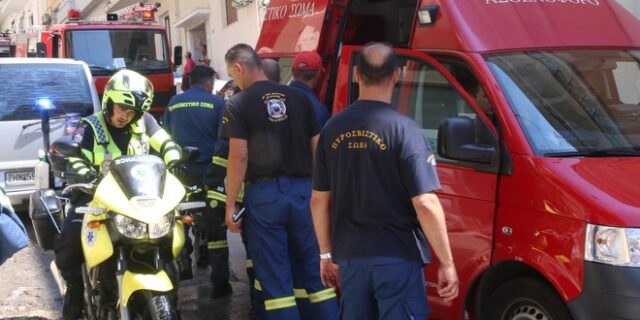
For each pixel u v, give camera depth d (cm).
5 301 579
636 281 329
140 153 427
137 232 363
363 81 334
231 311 552
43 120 599
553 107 413
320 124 475
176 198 377
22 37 1714
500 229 386
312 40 600
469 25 445
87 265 414
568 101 421
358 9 613
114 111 410
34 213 443
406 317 324
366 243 327
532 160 377
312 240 454
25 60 819
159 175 381
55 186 594
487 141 402
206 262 664
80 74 841
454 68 447
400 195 325
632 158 390
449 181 418
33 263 686
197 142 603
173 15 2259
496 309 394
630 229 333
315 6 612
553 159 378
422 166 316
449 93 443
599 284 335
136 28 1316
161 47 1330
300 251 455
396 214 325
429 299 436
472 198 403
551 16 471
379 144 322
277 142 441
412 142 319
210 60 1869
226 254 574
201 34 2108
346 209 334
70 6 2814
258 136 439
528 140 387
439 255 316
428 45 466
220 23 1792
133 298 381
